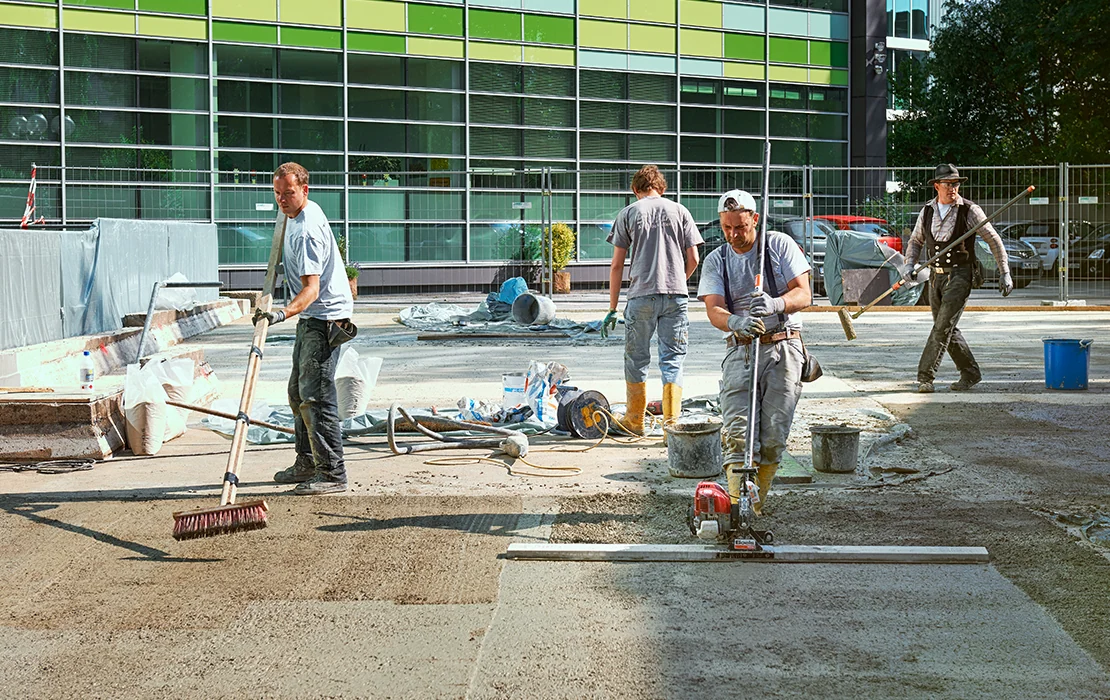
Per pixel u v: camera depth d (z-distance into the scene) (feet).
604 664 14.44
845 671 14.19
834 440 24.84
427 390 38.27
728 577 17.89
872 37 107.76
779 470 24.68
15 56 79.36
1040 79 134.72
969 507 22.21
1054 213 92.58
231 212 86.12
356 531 20.70
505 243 94.94
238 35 86.12
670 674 14.11
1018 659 14.53
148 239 58.49
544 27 96.43
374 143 91.20
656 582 17.67
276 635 15.57
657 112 101.30
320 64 89.10
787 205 103.30
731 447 20.36
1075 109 131.64
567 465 26.37
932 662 14.46
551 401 31.60
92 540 20.31
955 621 15.89
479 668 14.35
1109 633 15.39
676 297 29.22
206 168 85.51
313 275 22.97
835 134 108.68
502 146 95.45
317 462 23.67
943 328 37.06
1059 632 15.44
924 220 37.27
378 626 15.87
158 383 28.25
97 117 82.02
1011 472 25.38
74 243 45.91
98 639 15.51
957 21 140.67
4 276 38.22
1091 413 33.27
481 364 45.80
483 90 94.53
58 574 18.38
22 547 19.93
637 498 22.95
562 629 15.66
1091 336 58.03
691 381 39.96
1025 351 51.13
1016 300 81.30
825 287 78.74
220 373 43.50
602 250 99.40
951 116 140.15
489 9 94.27
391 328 63.21
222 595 17.24
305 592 17.33
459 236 93.71
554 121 97.30
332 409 23.71
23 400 27.07
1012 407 34.42
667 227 29.27
